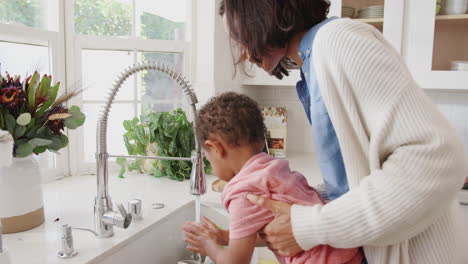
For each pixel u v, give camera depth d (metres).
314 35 0.78
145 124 1.80
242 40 0.84
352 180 0.73
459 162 0.62
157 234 1.29
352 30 0.70
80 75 1.84
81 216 1.29
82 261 0.97
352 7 1.88
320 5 0.83
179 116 1.79
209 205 1.49
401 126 0.63
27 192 1.15
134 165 1.86
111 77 1.94
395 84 0.64
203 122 1.00
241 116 0.96
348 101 0.70
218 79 2.08
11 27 1.50
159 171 1.80
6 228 1.12
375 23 1.86
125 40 1.92
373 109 0.66
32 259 0.98
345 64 0.68
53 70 1.73
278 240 0.78
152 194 1.56
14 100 1.08
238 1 0.81
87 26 1.87
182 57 2.09
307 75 0.82
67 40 1.78
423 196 0.61
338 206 0.68
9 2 1.57
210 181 1.74
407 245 0.73
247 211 0.86
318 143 0.81
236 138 0.96
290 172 0.97
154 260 1.29
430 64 1.78
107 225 1.12
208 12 2.02
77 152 1.86
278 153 2.28
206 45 2.04
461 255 0.78
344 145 0.73
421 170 0.61
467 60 1.73
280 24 0.79
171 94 2.09
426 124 0.62
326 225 0.68
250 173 0.92
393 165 0.63
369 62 0.66
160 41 2.00
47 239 1.10
